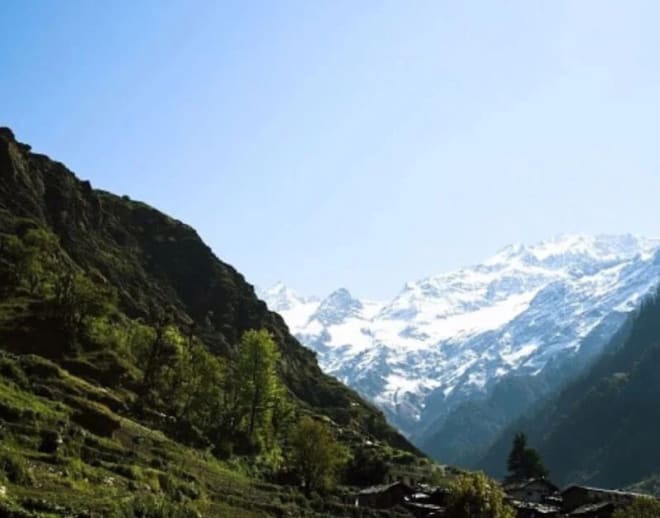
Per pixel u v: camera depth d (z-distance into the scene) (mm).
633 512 136500
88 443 83562
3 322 143875
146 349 174250
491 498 99438
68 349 146875
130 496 58281
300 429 152500
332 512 119188
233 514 82312
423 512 151750
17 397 87625
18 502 48906
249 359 174000
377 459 195750
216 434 162375
